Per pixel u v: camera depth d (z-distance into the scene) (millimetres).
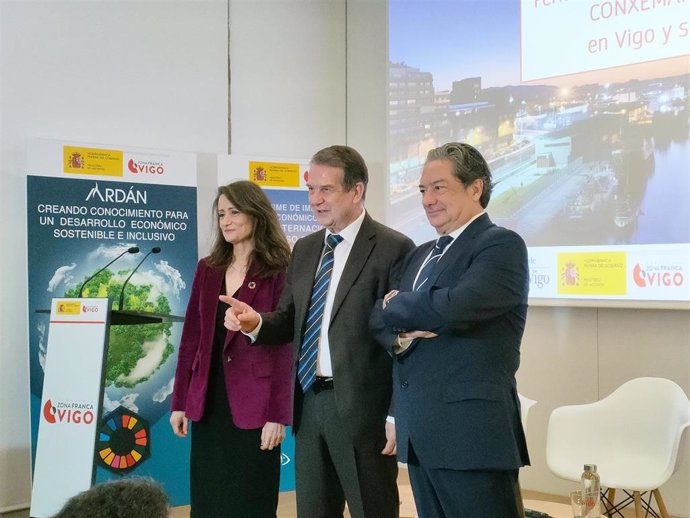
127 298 4066
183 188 4270
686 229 3631
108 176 4016
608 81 3916
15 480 3982
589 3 3992
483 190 1990
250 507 2588
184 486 4164
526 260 1906
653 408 3367
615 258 3885
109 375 3975
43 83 4133
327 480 2293
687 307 3617
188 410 2637
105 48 4375
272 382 2561
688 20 3604
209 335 2629
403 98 4895
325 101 5449
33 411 3764
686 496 3670
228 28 4938
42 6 4129
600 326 4035
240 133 5008
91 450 3061
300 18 5305
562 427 3504
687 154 3619
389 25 4926
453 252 1942
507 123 4363
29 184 3803
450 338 1874
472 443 1810
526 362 4336
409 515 3102
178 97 4699
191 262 4293
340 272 2311
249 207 2629
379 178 5281
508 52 4355
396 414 1991
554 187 4145
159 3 4605
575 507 2383
